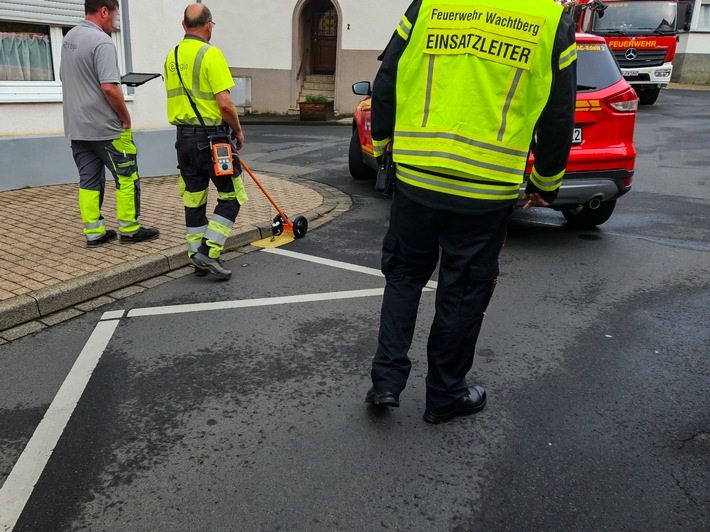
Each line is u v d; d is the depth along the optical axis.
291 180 8.94
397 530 2.32
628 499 2.49
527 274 5.09
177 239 5.59
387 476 2.62
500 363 3.61
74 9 7.37
